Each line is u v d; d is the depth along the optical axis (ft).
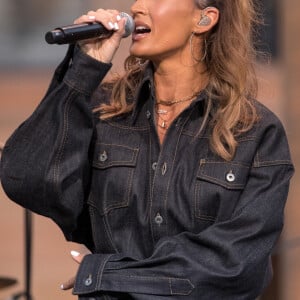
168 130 29.25
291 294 42.73
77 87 28.78
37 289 65.92
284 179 28.89
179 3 29.17
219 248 27.94
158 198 28.81
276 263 42.70
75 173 28.94
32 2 148.97
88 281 28.19
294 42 46.50
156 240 28.96
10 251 70.95
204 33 29.76
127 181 29.17
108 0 90.38
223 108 29.07
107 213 29.25
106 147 29.58
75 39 28.09
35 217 78.89
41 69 139.64
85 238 30.86
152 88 29.66
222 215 28.43
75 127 28.91
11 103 115.44
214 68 29.63
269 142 28.91
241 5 29.89
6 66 140.87
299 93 46.26
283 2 47.14
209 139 28.89
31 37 147.64
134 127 29.76
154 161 29.22
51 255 71.56
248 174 28.76
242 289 28.12
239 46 29.73
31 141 28.94
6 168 28.96
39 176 28.71
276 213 28.50
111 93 30.48
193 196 28.53
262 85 32.14
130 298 28.30
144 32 29.40
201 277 27.78
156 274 27.99
